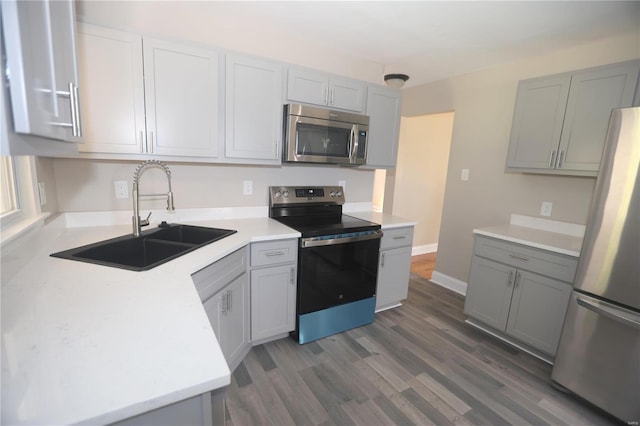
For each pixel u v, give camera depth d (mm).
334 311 2395
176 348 748
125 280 1156
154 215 2168
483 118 3141
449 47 2582
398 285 2854
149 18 1977
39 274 1185
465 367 2113
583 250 1794
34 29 592
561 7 1868
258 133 2182
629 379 1615
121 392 600
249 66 2080
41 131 607
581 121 2174
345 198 3053
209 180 2330
